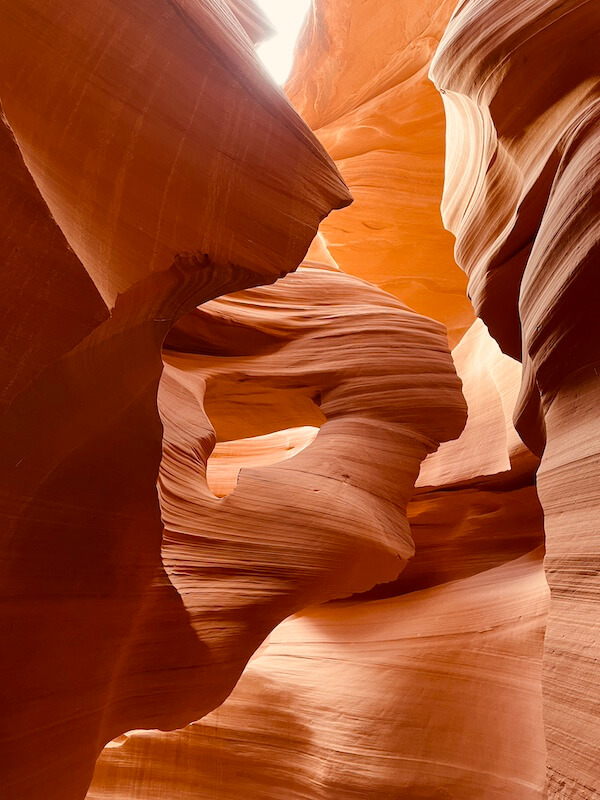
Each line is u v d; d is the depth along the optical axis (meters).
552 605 3.04
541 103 3.89
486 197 4.82
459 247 5.43
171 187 2.21
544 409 3.71
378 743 5.40
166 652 3.67
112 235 1.96
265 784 5.83
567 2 3.56
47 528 2.40
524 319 3.96
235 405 5.85
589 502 2.86
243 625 4.05
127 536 3.00
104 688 3.14
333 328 6.04
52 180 1.75
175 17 2.32
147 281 2.12
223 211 2.39
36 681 2.54
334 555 4.63
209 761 6.09
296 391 5.76
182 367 5.32
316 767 5.61
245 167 2.53
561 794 2.62
